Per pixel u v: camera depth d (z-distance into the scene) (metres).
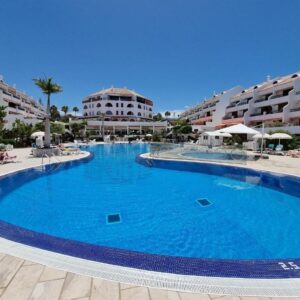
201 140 33.50
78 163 16.61
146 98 92.88
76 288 2.81
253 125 38.44
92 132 58.72
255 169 12.80
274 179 11.72
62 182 11.30
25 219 6.82
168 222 6.67
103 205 8.06
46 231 6.05
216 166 14.45
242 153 15.23
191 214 7.34
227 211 7.64
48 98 19.83
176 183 11.54
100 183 11.27
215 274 3.28
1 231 4.69
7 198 8.73
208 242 5.52
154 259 3.67
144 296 2.69
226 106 48.59
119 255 3.77
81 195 9.23
